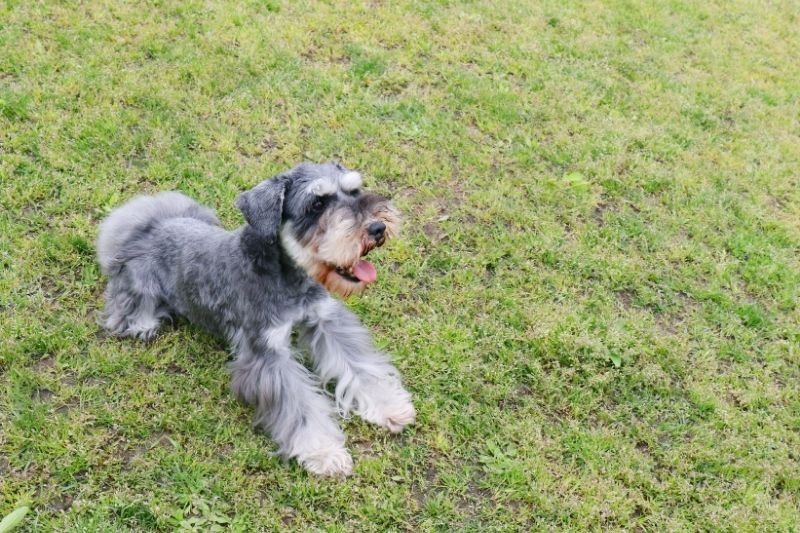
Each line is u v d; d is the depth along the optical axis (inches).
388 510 64.9
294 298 67.9
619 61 111.0
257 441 67.8
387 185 87.4
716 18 132.4
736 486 68.2
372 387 70.0
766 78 116.4
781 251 86.6
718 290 81.8
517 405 71.8
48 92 88.9
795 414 73.1
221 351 72.5
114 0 102.0
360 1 111.2
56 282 75.1
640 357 75.4
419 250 81.5
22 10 98.0
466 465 68.1
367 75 98.7
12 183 81.0
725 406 72.8
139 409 68.5
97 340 72.3
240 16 102.9
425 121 94.3
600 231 85.7
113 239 73.5
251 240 66.9
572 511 65.9
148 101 90.4
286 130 90.4
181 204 75.7
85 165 83.6
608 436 69.9
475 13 114.7
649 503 66.9
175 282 71.9
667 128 100.1
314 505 65.2
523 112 98.0
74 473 64.9
